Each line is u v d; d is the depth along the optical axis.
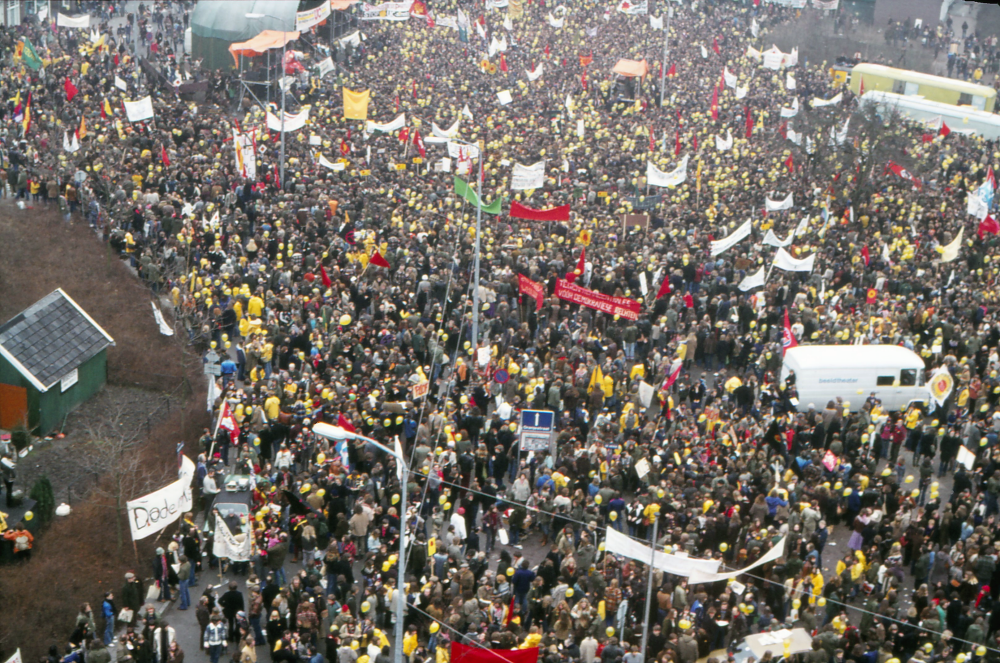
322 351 37.78
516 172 50.47
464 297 41.47
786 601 27.62
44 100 60.47
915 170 63.00
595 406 36.62
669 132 67.06
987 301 44.50
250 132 52.72
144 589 29.33
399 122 59.97
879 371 38.59
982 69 97.81
